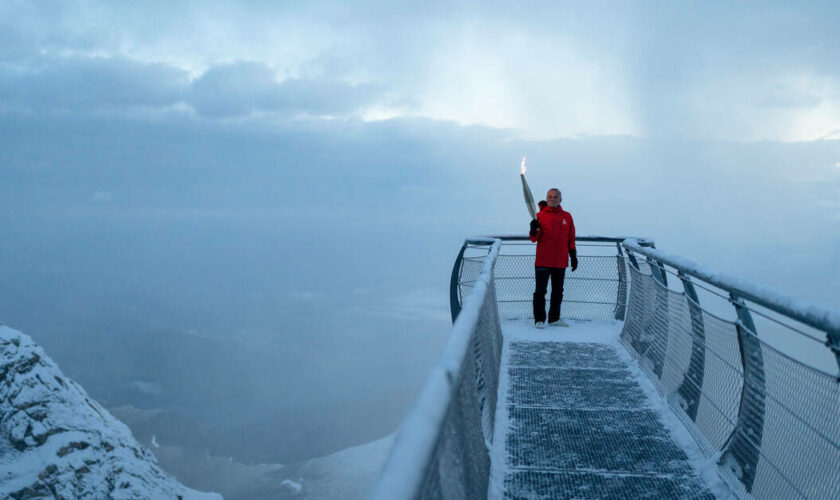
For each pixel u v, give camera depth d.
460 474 1.91
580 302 8.49
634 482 3.60
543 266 7.83
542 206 7.94
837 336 2.24
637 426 4.54
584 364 6.30
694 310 4.49
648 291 6.21
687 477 3.66
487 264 4.28
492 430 4.21
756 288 3.03
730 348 3.67
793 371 2.70
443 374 1.55
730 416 3.61
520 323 8.28
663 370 5.35
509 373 5.97
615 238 8.05
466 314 2.39
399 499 0.85
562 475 3.70
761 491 3.05
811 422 2.50
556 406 5.00
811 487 2.46
